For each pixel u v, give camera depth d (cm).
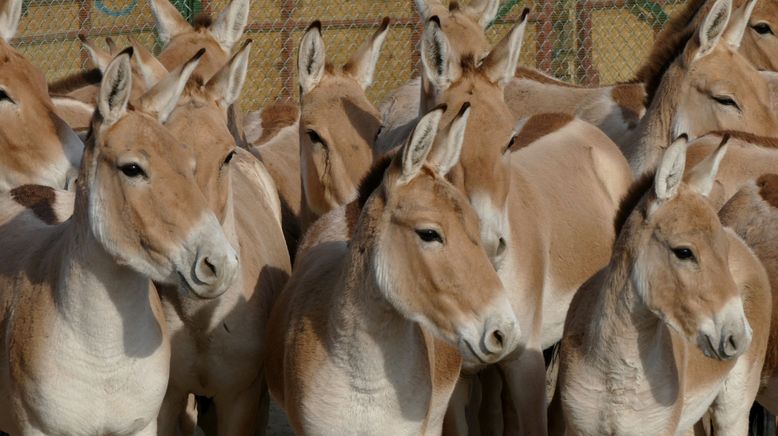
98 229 733
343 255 862
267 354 884
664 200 823
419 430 797
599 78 1895
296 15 1897
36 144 1048
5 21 1135
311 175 1072
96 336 755
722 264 804
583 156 1120
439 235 736
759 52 1484
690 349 887
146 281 769
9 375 778
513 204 972
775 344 988
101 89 730
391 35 1912
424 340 799
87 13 1814
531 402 954
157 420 912
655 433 855
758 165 1124
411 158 748
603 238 1081
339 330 774
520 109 1425
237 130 1202
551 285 1019
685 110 1215
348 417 782
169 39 1217
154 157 727
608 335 841
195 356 908
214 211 872
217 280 716
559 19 1870
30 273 791
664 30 1357
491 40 1912
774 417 1102
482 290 732
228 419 937
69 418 766
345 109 1073
